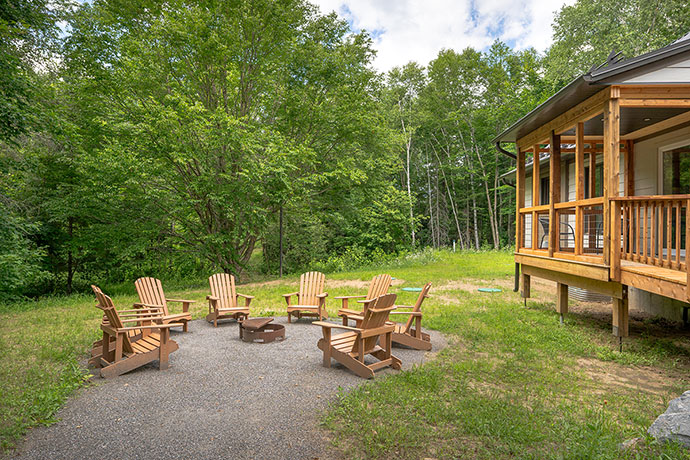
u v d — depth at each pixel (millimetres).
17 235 10672
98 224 14461
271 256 22234
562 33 25266
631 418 3400
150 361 4934
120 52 12953
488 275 14000
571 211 8938
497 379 4344
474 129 31250
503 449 2836
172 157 13359
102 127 12992
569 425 3145
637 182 8969
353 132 16844
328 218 20953
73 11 10445
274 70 15445
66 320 7551
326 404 3680
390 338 4914
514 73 31078
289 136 16812
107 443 2969
